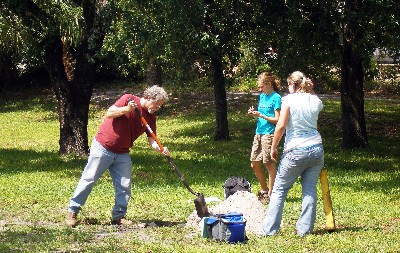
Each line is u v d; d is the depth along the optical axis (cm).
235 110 2658
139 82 3603
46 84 3647
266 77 1049
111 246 745
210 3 1759
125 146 875
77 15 1566
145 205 1062
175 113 2762
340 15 1728
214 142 2088
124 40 1622
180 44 1761
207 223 785
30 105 3228
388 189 1286
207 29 1817
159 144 863
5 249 732
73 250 734
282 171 796
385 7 1617
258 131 1057
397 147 1927
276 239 778
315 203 805
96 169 872
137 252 722
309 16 1758
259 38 1852
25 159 1736
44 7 1573
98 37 1647
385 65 2912
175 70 1997
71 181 1369
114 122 866
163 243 763
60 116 1752
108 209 1014
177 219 937
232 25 1816
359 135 1906
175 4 1636
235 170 1552
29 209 1026
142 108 872
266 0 1756
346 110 1911
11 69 3594
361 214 980
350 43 1839
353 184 1354
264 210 877
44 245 751
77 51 1714
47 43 1684
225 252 712
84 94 1745
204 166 1611
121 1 1625
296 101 787
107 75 3631
